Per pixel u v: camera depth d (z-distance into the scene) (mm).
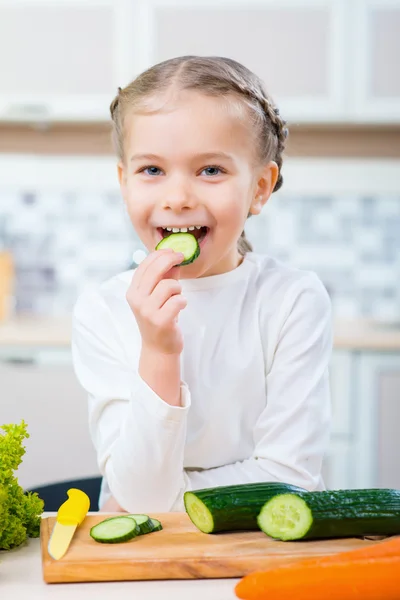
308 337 1326
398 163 3367
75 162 3396
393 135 3340
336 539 896
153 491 1105
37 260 3537
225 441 1299
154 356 1086
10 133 3369
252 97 1257
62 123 3254
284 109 3109
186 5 3062
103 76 3094
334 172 3377
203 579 825
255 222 3521
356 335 2822
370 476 2809
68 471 2803
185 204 1167
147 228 1227
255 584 737
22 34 3086
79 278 3543
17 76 3100
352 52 3086
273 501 895
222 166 1188
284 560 831
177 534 911
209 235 1211
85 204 3516
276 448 1229
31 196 3510
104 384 1302
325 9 3074
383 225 3496
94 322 1357
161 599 774
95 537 876
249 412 1312
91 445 2799
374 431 2795
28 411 2797
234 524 904
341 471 2809
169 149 1167
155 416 1070
